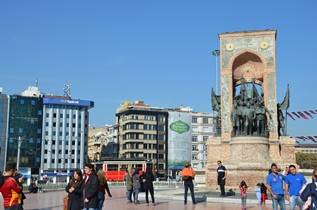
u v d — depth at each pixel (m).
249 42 43.69
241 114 39.38
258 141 38.38
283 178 18.23
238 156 38.47
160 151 141.75
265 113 39.84
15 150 127.56
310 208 12.16
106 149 158.12
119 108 152.75
